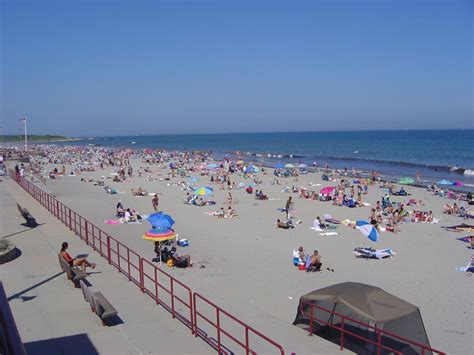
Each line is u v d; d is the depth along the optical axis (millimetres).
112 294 10414
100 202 33344
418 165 70125
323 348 8703
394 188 42250
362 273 16844
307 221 27016
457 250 20391
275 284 15211
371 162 78062
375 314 8594
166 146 164500
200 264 17500
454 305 13742
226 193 39562
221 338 9148
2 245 13484
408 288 15273
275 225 25703
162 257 17797
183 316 9906
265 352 8469
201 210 31078
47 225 18141
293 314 12484
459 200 35750
